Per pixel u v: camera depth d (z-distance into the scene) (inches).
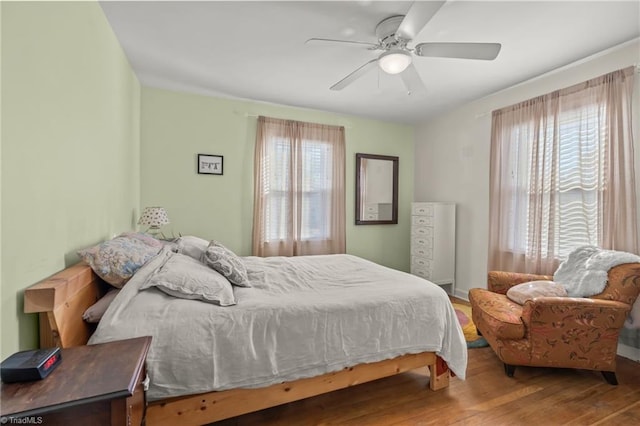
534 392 72.1
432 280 147.6
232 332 53.4
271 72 109.8
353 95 133.1
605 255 83.0
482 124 137.3
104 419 27.3
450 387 74.2
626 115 86.4
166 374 48.1
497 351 79.1
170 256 74.1
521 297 87.4
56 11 48.1
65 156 51.3
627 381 76.0
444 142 159.8
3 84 34.5
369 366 66.5
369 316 65.0
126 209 99.6
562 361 74.7
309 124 151.4
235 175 140.8
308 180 152.7
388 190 175.5
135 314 50.1
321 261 105.5
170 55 97.3
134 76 111.5
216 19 77.9
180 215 131.8
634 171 85.5
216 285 60.6
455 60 98.9
